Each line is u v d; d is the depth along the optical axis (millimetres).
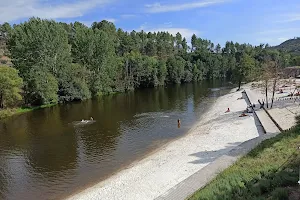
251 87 87438
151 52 158625
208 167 24703
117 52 144375
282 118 41125
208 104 65375
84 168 29125
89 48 90500
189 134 39594
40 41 70562
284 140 27359
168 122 48031
